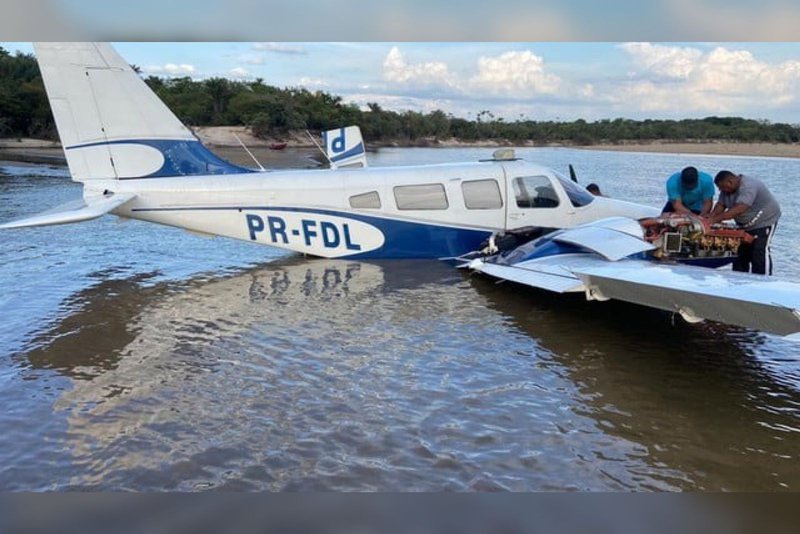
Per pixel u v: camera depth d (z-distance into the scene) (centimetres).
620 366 604
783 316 507
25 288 847
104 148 944
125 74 936
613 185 2200
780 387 563
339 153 1143
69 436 457
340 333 680
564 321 737
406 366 591
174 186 952
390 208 996
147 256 1067
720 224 858
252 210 970
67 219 796
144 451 440
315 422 482
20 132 5794
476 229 1020
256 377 561
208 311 753
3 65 6744
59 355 609
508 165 1034
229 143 6109
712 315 580
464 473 420
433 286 878
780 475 423
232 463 427
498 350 639
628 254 788
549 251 868
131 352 619
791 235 1287
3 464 421
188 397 521
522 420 491
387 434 466
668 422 493
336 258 1017
